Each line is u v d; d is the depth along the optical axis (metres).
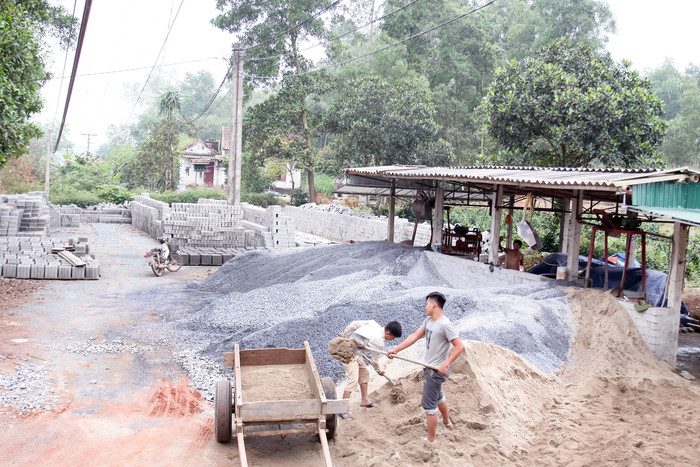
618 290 10.84
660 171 10.13
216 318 11.98
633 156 17.69
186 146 58.34
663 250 19.06
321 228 30.78
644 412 7.26
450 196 18.59
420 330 6.18
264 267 17.23
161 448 6.18
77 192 45.53
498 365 7.51
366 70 39.09
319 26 37.25
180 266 20.11
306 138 38.16
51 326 11.35
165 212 27.52
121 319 12.27
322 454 6.00
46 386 7.96
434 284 14.11
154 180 53.59
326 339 9.09
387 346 8.88
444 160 31.39
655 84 60.25
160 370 8.95
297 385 6.24
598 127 17.62
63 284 16.06
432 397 5.81
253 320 11.64
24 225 25.30
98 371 8.77
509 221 15.22
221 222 23.69
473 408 6.50
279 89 37.75
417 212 18.19
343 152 33.28
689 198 9.76
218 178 57.78
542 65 19.09
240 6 36.75
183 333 11.16
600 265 13.45
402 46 38.44
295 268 16.20
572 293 10.80
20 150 14.83
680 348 11.20
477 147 38.69
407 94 31.11
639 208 9.14
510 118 19.45
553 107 18.11
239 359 6.36
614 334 9.45
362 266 15.05
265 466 5.75
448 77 39.84
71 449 6.11
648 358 9.29
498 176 12.30
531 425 6.64
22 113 14.33
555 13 39.56
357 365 6.63
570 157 19.97
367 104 31.50
